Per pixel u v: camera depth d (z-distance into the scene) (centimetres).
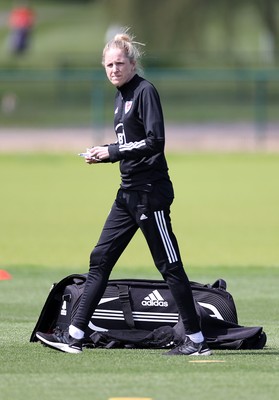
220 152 11069
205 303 2602
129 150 2342
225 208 6756
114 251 2433
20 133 12588
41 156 10600
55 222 5969
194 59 16012
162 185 2381
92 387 2064
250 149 11369
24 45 18775
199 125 13000
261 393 2014
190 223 5969
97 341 2539
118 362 2330
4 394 2003
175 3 16100
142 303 2578
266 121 13100
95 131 12156
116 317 2573
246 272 4122
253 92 13888
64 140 12056
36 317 3080
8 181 8525
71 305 2547
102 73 12531
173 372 2212
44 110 13775
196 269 4206
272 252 4800
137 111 2361
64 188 8025
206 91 14475
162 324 2572
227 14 16325
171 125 13025
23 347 2541
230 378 2152
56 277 3956
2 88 15200
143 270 4150
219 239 5269
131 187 2381
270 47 16762
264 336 2544
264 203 7044
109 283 2597
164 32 16100
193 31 16138
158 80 14550
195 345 2420
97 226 5788
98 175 9100
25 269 4175
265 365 2298
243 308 3262
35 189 7931
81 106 13938
